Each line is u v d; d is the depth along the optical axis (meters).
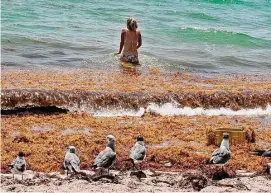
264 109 33.03
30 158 22.66
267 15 95.25
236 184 19.81
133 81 35.84
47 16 66.19
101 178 19.80
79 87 32.72
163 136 26.30
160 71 40.44
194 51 50.41
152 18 74.00
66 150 23.81
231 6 104.12
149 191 18.69
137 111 31.09
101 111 30.70
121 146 24.66
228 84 37.25
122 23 66.81
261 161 23.62
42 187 18.58
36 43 48.03
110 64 41.25
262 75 42.25
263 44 59.66
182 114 31.31
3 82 32.81
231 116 31.36
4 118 28.11
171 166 22.67
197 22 76.00
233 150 24.89
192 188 19.44
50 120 28.14
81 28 59.66
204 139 26.20
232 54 51.00
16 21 60.19
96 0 85.75
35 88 31.27
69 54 44.50
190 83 36.69
